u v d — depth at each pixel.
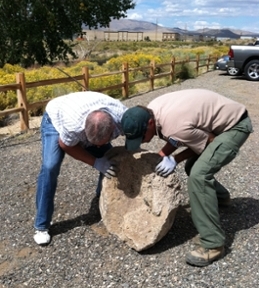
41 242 3.51
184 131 2.96
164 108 3.02
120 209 3.50
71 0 21.64
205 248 3.21
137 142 2.89
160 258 3.34
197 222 3.18
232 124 3.10
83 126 3.08
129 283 3.06
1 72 12.59
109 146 3.71
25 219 3.97
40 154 6.13
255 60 15.45
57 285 3.07
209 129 3.09
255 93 12.27
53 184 3.47
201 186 3.07
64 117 3.14
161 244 3.51
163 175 3.31
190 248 3.45
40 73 13.19
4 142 6.90
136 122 2.84
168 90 12.94
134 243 3.35
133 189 3.51
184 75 16.56
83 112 3.08
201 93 3.11
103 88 10.32
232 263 3.25
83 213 4.04
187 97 3.05
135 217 3.43
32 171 5.30
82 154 3.36
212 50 32.31
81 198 4.34
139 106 2.99
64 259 3.36
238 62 15.75
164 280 3.08
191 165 3.60
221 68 18.14
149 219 3.38
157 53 27.48
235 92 12.44
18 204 4.27
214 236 3.17
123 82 11.27
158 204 3.32
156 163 3.42
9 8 20.42
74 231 3.72
